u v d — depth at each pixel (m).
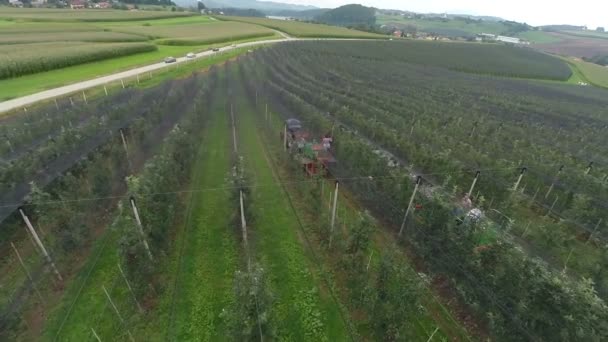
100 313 13.34
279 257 16.84
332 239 17.31
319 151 26.08
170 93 34.16
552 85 83.19
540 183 23.69
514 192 20.33
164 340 12.48
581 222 20.41
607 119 46.16
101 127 25.45
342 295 14.81
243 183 17.83
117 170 21.61
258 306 10.49
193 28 126.56
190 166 24.14
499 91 60.47
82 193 18.16
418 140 28.66
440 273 15.48
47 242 15.84
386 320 11.99
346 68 64.50
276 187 23.22
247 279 11.02
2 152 22.11
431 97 48.31
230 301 14.14
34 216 17.38
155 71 56.41
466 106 46.06
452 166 22.28
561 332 10.69
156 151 26.47
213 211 20.20
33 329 12.59
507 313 12.19
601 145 34.31
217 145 29.98
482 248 13.68
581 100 63.19
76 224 15.87
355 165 22.73
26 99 38.97
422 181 19.45
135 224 13.31
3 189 16.91
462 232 14.53
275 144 30.84
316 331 13.14
